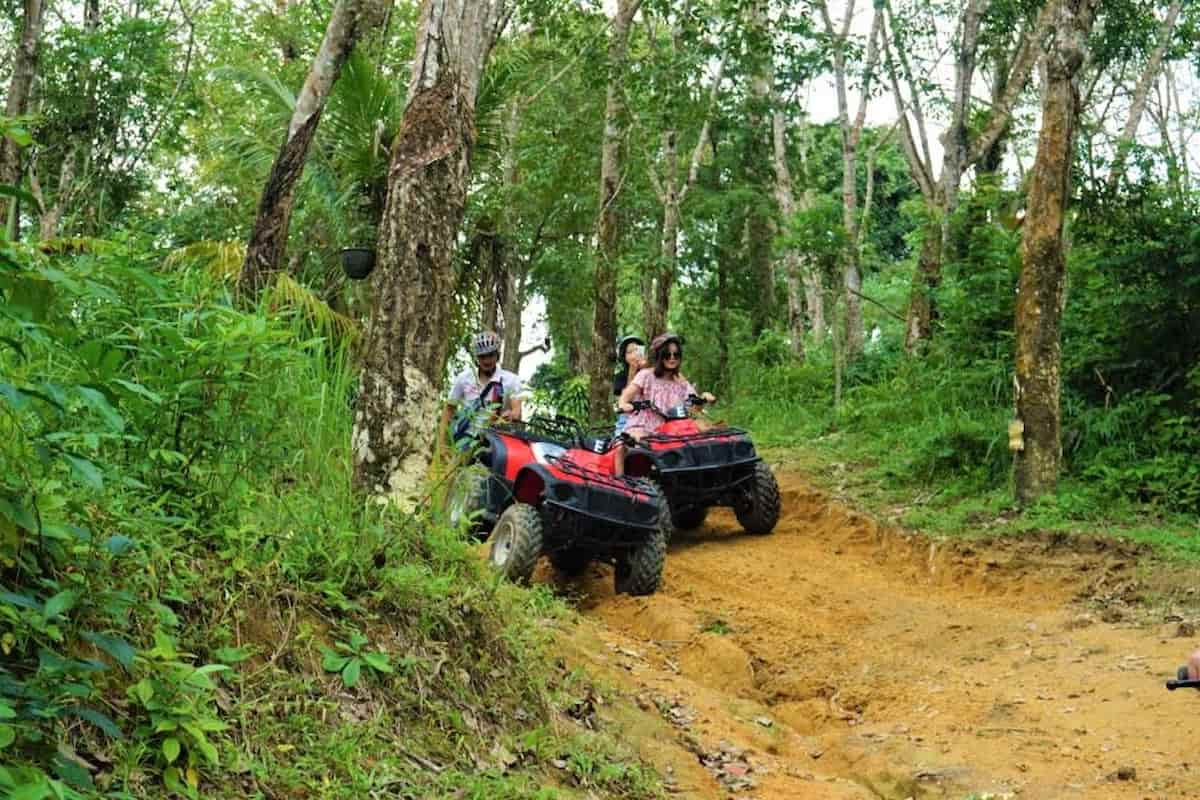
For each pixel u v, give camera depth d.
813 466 14.83
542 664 6.14
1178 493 11.40
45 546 3.68
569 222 24.69
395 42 21.39
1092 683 7.63
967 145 19.12
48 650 3.41
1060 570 10.29
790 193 23.69
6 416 3.70
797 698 7.97
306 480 5.57
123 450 4.66
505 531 9.16
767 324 25.64
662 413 12.21
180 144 20.14
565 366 31.61
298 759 4.10
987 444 13.25
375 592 5.07
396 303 6.21
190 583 4.35
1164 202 13.09
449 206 6.38
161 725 3.58
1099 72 21.27
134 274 4.12
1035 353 11.93
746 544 12.24
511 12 18.41
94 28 18.98
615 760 5.55
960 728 7.03
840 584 10.74
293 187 10.77
